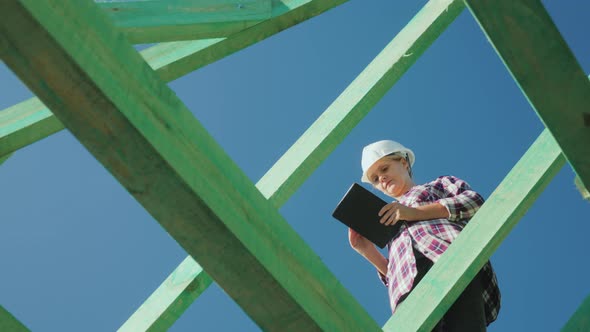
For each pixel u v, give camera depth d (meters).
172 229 1.60
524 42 1.80
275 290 1.70
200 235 1.61
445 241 3.38
